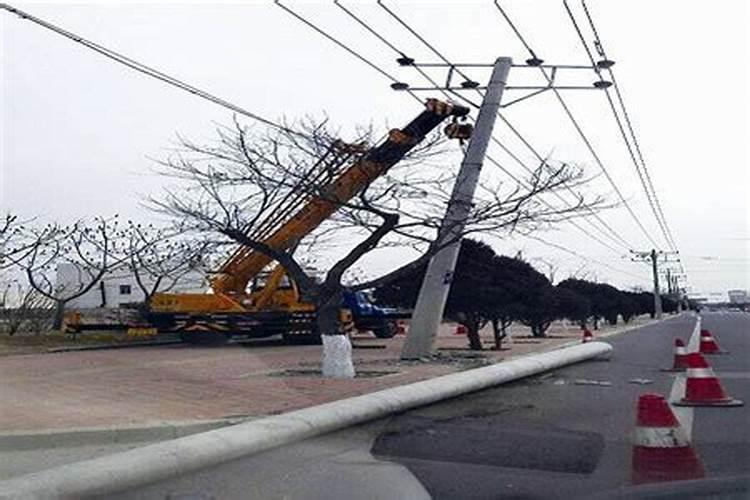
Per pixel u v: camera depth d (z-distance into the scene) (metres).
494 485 7.43
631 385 15.78
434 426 10.65
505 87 20.47
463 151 20.19
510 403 13.04
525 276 28.42
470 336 26.64
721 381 15.98
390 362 19.80
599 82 21.89
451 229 16.88
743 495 6.48
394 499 7.04
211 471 8.10
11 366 17.73
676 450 8.09
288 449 9.02
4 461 8.38
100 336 28.34
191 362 19.05
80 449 9.02
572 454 8.80
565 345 28.00
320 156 17.02
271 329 27.03
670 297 116.88
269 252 16.62
